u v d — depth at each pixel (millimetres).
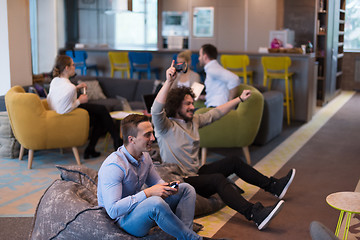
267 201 4043
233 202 3406
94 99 7164
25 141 4961
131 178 2781
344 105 9344
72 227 2863
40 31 10734
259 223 3334
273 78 8102
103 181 2715
